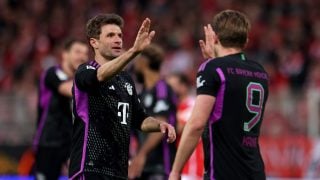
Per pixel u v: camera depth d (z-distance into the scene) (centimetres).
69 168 1573
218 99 1500
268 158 3725
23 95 3928
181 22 5519
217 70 1502
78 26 5594
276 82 4812
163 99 2220
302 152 3716
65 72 2397
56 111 2386
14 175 3653
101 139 1548
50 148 2392
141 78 2273
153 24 5509
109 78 1475
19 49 5353
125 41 5506
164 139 2205
